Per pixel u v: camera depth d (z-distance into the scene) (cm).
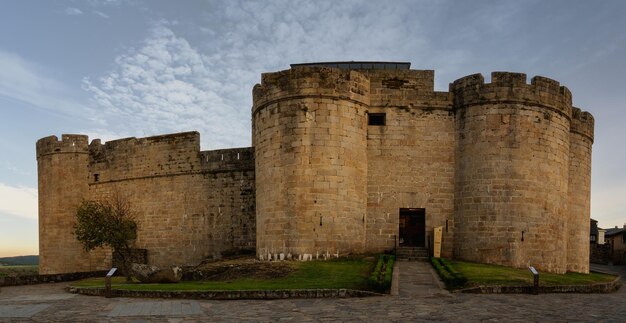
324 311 1769
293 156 3116
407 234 3403
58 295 2395
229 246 4066
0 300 2200
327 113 3133
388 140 3347
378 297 2080
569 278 2747
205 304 1952
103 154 4716
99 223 3788
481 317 1648
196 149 4272
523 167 3141
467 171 3238
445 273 2428
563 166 3328
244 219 4050
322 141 3111
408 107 3362
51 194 4778
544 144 3206
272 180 3178
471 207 3194
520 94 3177
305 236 3053
